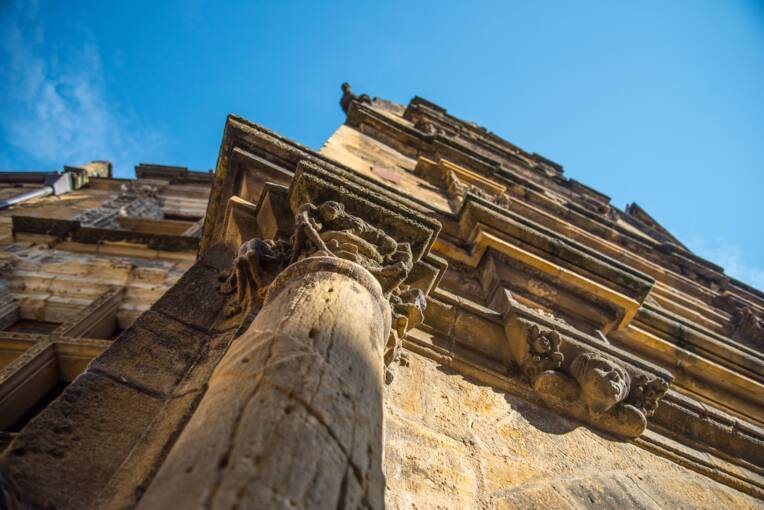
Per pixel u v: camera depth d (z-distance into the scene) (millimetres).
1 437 1876
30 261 6527
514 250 3625
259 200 2770
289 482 1029
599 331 3559
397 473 1939
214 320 2227
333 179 2520
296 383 1285
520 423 2611
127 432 1586
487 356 3016
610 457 2676
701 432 3270
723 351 4180
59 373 3844
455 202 5926
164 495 1038
